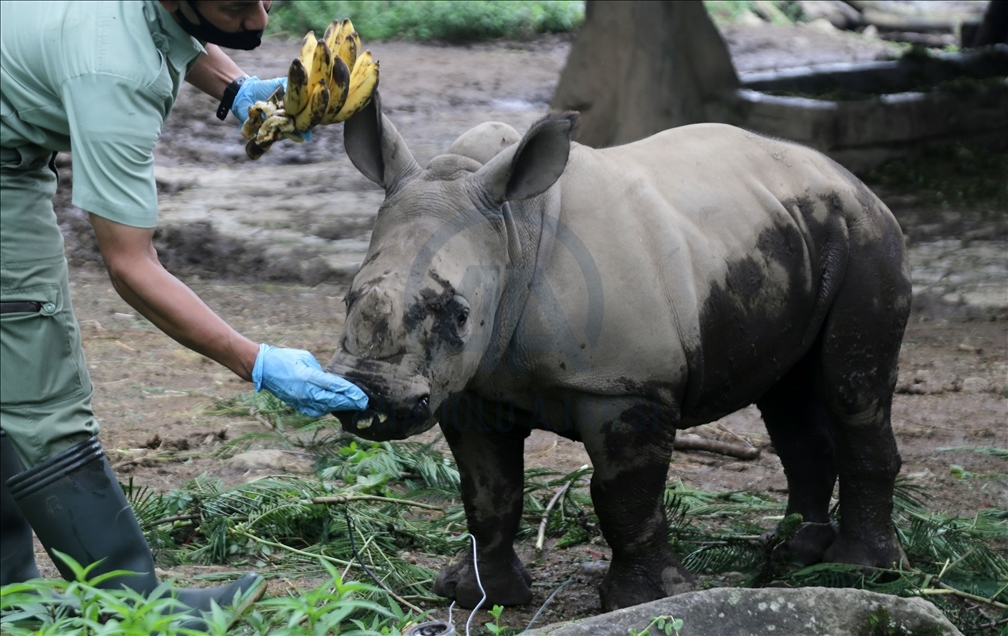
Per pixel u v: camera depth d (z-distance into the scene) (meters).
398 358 7.30
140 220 7.07
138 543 7.80
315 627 6.40
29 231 7.38
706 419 9.28
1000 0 37.66
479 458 9.06
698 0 28.48
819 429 10.50
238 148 31.80
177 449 13.21
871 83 33.12
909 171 29.62
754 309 9.00
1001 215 26.19
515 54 52.09
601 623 7.33
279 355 7.15
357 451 12.14
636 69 27.67
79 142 6.96
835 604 7.52
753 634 7.38
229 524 10.34
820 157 9.95
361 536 10.27
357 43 8.00
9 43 7.12
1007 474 12.86
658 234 8.50
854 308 9.56
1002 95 32.09
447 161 8.05
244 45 7.43
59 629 6.47
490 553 9.27
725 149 9.48
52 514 7.52
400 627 7.57
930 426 14.65
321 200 26.72
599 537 10.86
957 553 10.20
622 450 8.45
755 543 10.10
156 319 7.20
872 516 9.92
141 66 7.03
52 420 7.52
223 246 22.83
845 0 63.00
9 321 7.32
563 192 8.40
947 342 18.38
